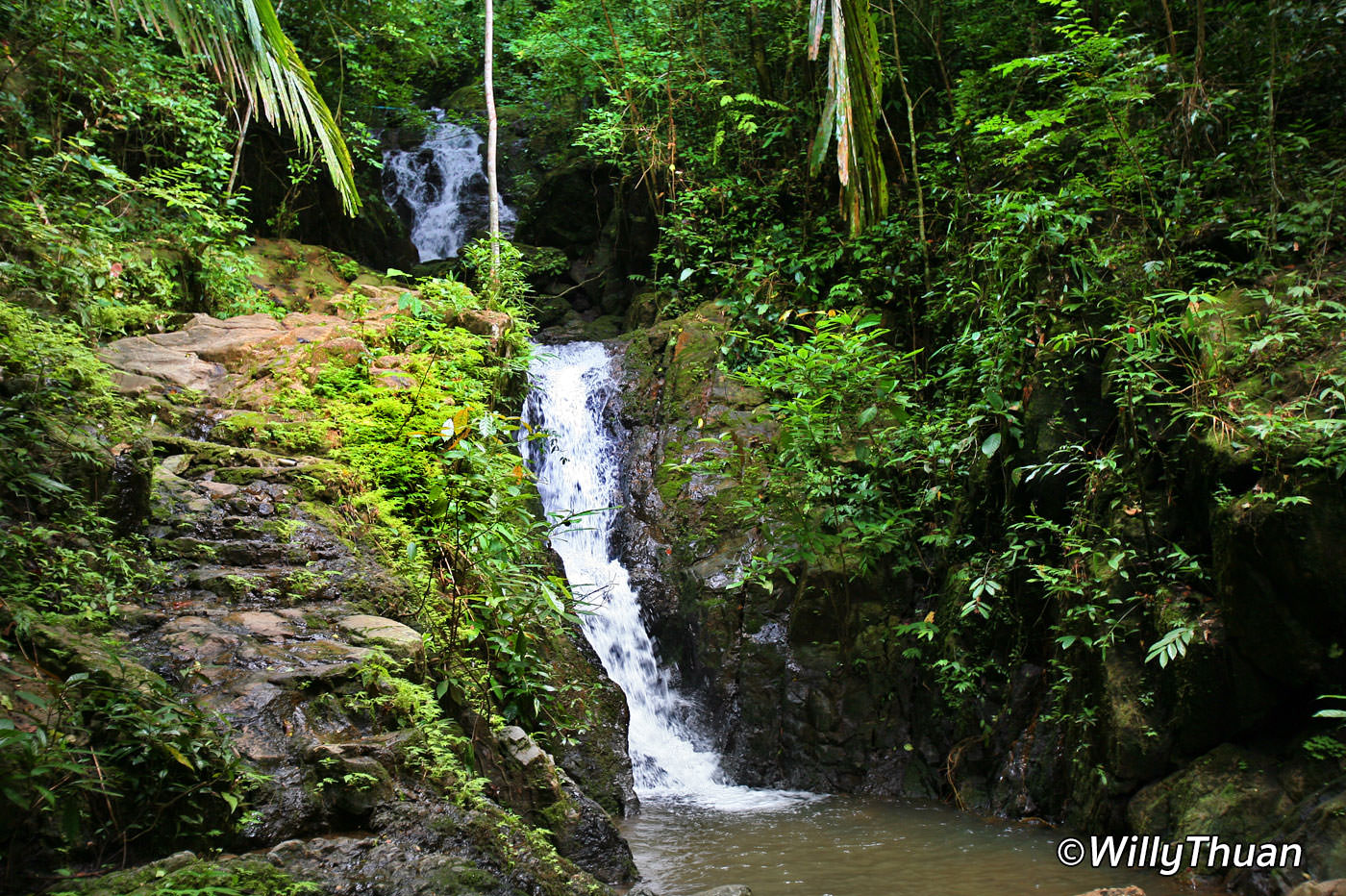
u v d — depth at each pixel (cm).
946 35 1273
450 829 367
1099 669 661
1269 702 562
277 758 353
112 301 809
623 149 1485
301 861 324
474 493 545
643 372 1188
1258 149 813
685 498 1012
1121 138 809
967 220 1012
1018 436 770
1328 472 520
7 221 739
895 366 928
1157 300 704
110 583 437
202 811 326
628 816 721
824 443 824
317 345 776
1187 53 1027
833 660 859
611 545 1066
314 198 1471
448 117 2023
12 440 452
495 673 558
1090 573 685
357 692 404
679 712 912
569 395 1197
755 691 870
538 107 1805
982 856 607
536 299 1566
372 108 1827
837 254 1132
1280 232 736
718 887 465
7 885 281
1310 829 496
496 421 551
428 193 1970
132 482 497
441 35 1798
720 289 1284
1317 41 867
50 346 539
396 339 855
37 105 924
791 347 856
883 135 1226
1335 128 849
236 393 723
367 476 647
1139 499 658
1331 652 529
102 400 546
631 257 1555
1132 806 611
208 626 431
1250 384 614
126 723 327
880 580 877
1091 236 826
